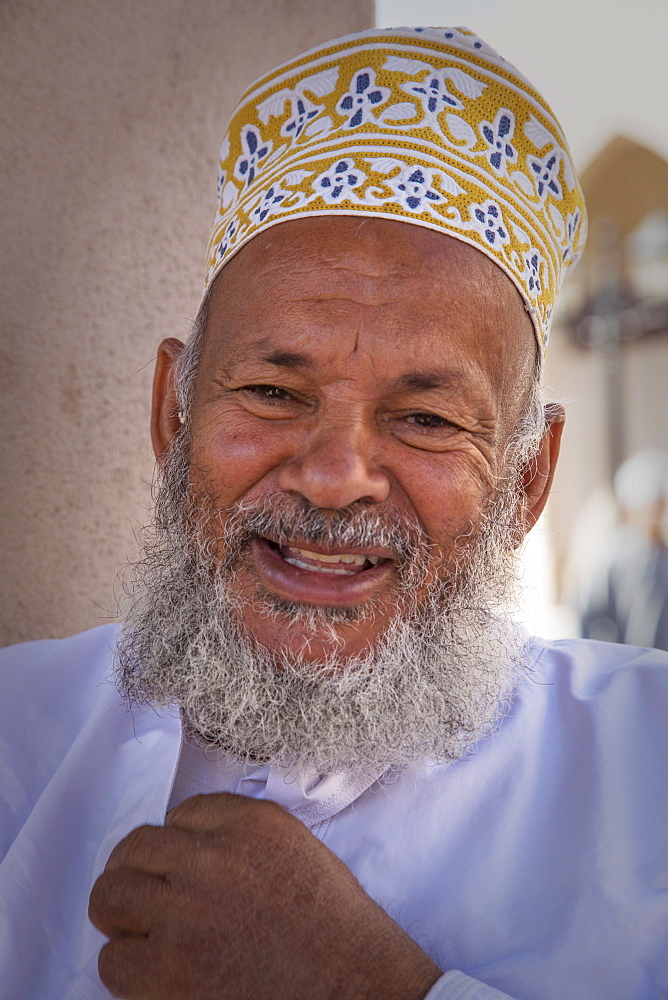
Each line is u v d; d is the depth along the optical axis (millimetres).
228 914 1094
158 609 1468
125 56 1870
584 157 10594
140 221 1920
